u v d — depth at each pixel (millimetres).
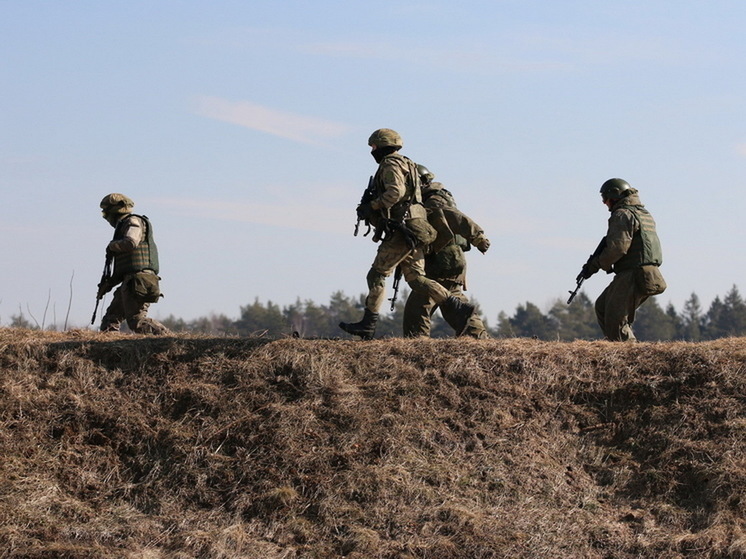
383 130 17703
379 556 13070
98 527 13633
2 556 13008
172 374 16188
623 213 19047
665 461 14727
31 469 14602
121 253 21250
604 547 13328
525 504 14023
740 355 16250
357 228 17766
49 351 16562
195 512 13992
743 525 13531
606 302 19469
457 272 20016
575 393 15930
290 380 15914
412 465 14484
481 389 15875
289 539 13492
